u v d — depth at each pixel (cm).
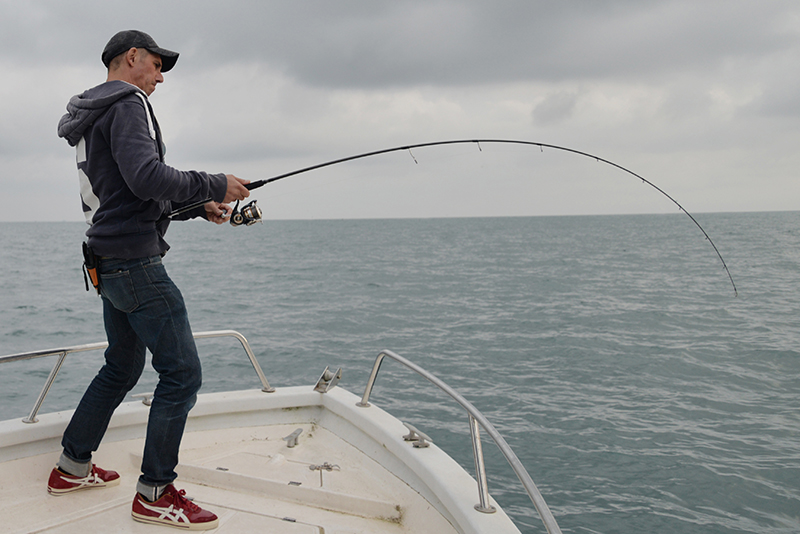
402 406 811
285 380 997
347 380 973
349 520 210
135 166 167
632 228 12456
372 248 6253
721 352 1193
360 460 251
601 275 3089
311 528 202
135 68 192
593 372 1037
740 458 639
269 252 5631
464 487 191
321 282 2817
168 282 191
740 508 534
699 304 1958
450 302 2066
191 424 271
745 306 1895
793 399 865
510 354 1193
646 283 2672
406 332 1472
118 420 248
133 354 211
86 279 192
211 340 1342
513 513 521
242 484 232
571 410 805
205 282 2827
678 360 1126
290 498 225
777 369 1054
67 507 207
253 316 1758
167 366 191
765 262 3816
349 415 266
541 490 565
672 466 618
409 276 3106
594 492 562
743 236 7656
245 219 227
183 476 239
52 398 875
